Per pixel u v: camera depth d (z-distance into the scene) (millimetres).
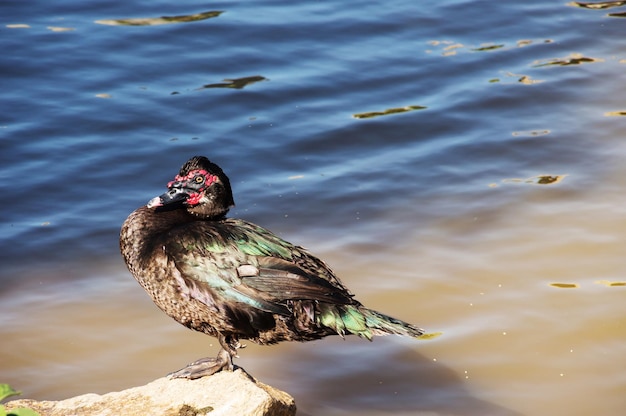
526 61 18453
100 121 16188
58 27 19031
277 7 20359
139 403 8727
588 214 13961
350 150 15781
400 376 11094
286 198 14453
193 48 18516
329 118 16547
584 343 11406
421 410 10492
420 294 12359
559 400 10547
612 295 12195
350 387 10930
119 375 10969
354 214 14148
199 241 8875
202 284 8805
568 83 17672
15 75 17359
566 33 19594
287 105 16859
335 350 11656
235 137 15922
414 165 15367
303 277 8695
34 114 16297
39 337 11578
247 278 8758
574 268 12773
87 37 18688
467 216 14047
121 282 12766
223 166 15180
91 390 10680
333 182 14867
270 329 8961
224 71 17797
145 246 9094
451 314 12000
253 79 17562
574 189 14617
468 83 17672
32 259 13102
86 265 13062
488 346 11445
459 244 13414
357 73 17875
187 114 16500
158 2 20359
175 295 8969
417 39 19219
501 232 13641
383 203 14406
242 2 20594
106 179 14812
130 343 11555
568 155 15570
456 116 16672
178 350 11461
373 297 12273
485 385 10867
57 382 10805
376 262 13047
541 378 10914
